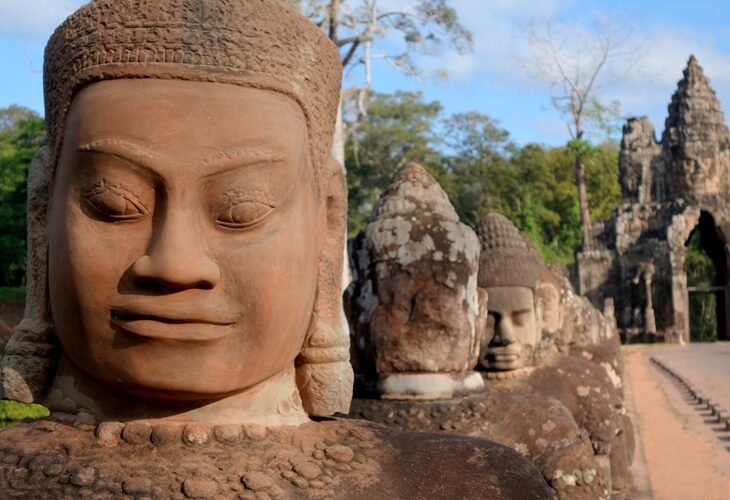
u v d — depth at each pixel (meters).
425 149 39.59
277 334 2.64
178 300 2.49
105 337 2.55
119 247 2.53
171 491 2.41
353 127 20.92
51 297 2.72
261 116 2.57
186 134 2.50
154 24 2.56
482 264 6.86
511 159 41.72
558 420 4.76
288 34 2.70
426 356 4.68
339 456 2.67
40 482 2.46
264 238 2.58
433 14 19.44
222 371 2.56
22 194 24.38
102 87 2.58
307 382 2.96
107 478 2.44
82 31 2.65
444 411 4.57
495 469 2.74
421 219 4.79
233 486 2.46
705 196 32.44
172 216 2.50
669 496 9.13
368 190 39.12
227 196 2.53
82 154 2.55
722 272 33.53
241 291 2.54
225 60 2.56
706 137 32.56
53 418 2.78
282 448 2.66
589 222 36.62
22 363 2.83
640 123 35.06
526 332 6.92
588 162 41.00
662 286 32.03
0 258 23.92
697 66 33.00
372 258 4.79
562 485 4.59
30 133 28.33
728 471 10.39
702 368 22.55
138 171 2.50
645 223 33.16
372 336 4.71
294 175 2.64
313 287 2.84
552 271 8.57
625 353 27.75
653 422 14.34
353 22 18.25
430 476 2.66
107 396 2.70
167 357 2.52
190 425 2.59
